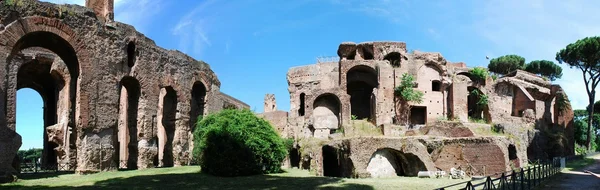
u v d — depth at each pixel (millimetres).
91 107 31031
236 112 33906
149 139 36312
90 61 31438
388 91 59312
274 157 33688
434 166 33625
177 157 39469
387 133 47781
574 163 44750
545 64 86125
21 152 73062
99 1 35844
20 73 42781
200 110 46188
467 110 62438
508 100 66000
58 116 40438
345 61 59781
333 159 39625
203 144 31188
